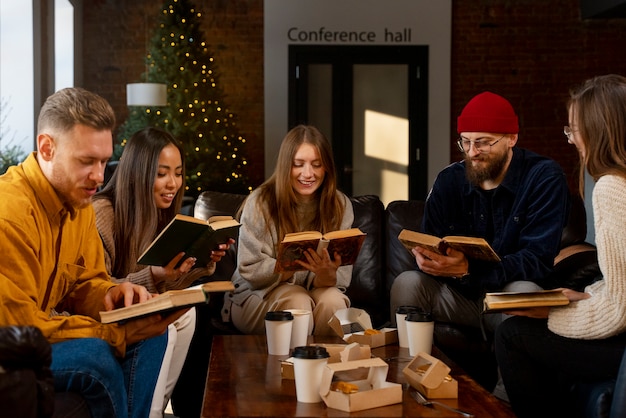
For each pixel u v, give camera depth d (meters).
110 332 2.16
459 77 10.40
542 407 2.56
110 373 2.06
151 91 8.84
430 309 3.37
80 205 2.23
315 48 10.24
